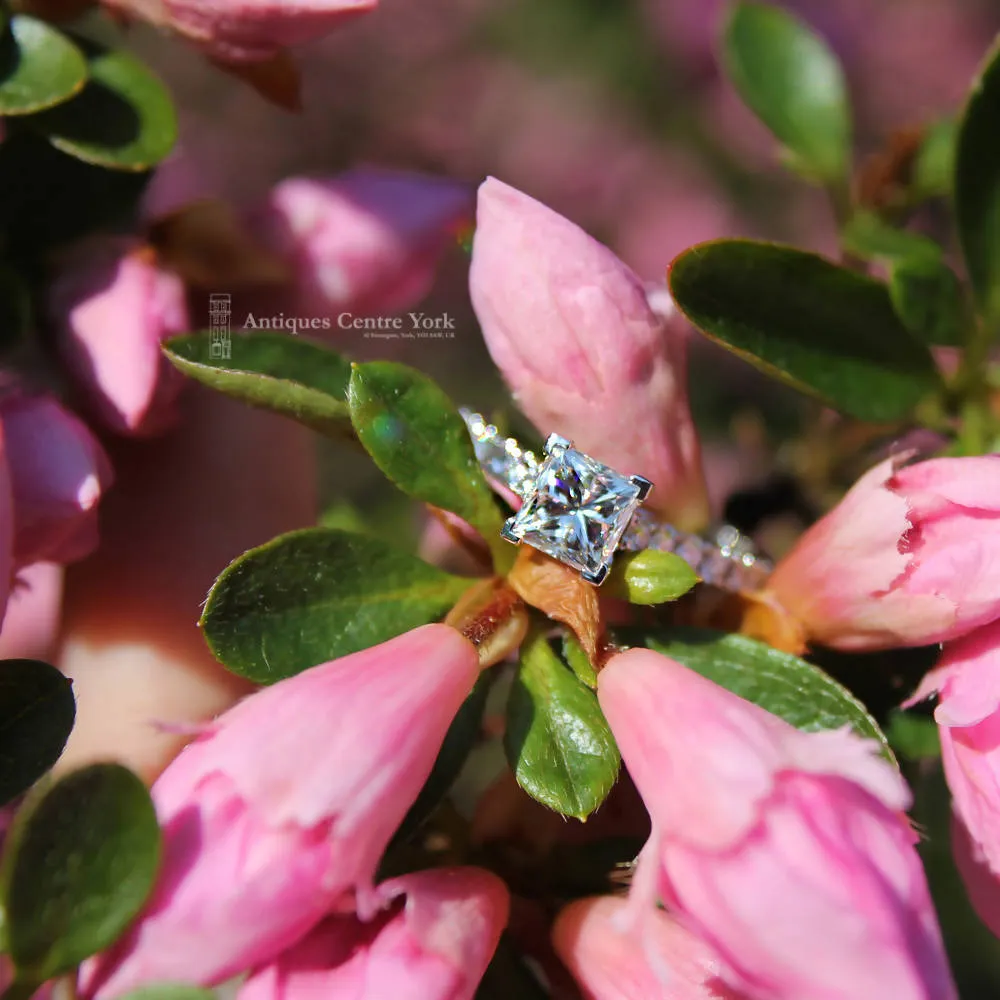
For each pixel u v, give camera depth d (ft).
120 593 0.62
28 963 0.48
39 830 0.48
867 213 0.67
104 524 0.63
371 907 0.50
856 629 0.54
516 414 0.62
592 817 0.56
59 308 0.58
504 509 0.56
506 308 0.54
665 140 1.38
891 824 0.49
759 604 0.55
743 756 0.50
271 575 0.53
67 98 0.56
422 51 1.29
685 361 0.56
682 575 0.54
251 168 1.14
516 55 1.37
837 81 0.67
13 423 0.54
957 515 0.53
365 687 0.51
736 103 1.34
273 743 0.50
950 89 1.39
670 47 1.38
